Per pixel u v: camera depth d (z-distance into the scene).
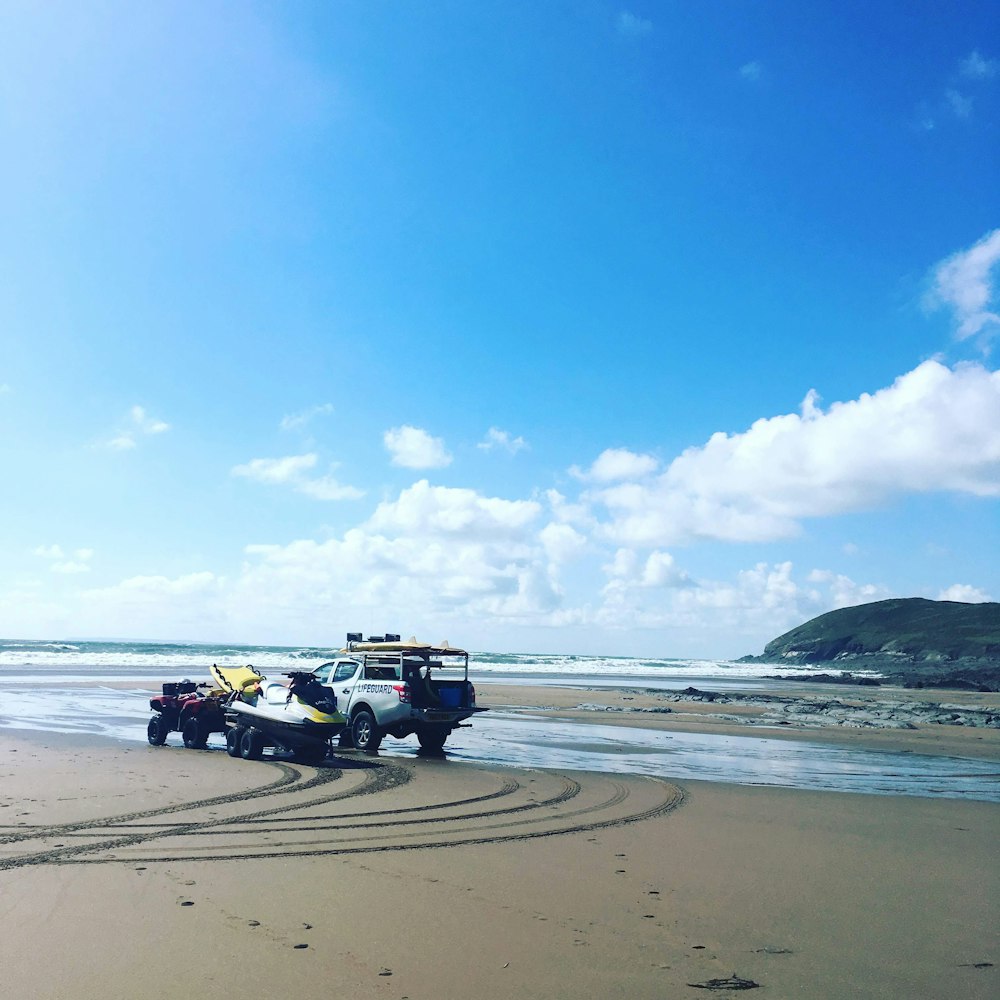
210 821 9.85
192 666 61.78
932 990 5.27
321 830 9.55
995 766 18.77
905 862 8.86
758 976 5.44
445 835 9.49
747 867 8.41
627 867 8.22
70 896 6.68
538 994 5.04
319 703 16.39
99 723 21.88
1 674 45.09
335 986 5.06
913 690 78.25
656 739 23.05
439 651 18.69
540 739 22.16
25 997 4.77
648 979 5.33
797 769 17.14
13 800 10.63
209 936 5.87
